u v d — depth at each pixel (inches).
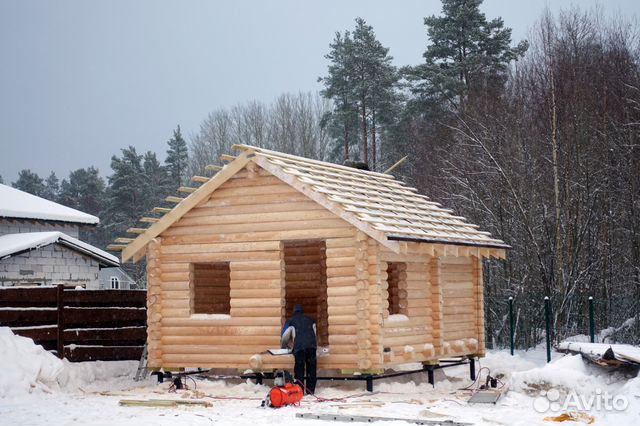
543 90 1455.5
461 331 795.4
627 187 1317.7
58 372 695.1
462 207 1466.5
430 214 817.5
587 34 1577.3
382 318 660.7
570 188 1323.8
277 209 700.7
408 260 707.4
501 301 1245.7
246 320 705.0
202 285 824.3
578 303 1191.6
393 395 655.1
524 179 1365.7
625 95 1417.3
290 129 2758.4
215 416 544.7
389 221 677.3
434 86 1851.6
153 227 743.1
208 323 719.7
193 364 721.6
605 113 1384.1
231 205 722.2
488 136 1461.6
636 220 1294.3
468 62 1817.2
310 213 685.3
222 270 850.1
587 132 1389.0
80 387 716.7
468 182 1466.5
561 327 1147.3
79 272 1120.8
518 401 581.3
